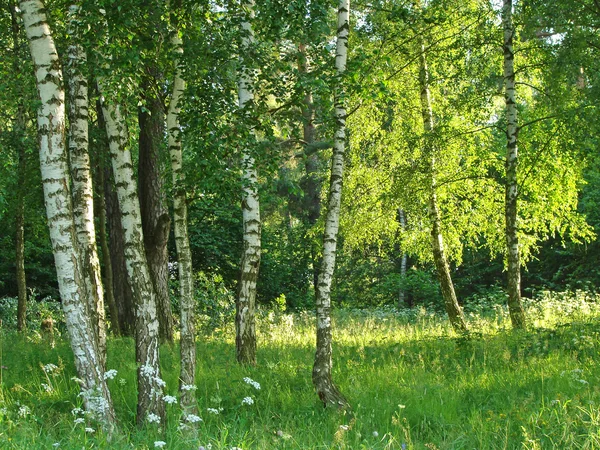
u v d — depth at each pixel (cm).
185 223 849
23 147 1359
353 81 882
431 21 1216
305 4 830
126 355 1261
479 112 1566
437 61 1589
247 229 1266
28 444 575
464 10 1548
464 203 1717
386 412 813
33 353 1217
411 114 1684
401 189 1605
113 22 750
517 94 1631
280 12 820
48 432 655
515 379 955
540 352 1145
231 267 2564
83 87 900
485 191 1698
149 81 904
